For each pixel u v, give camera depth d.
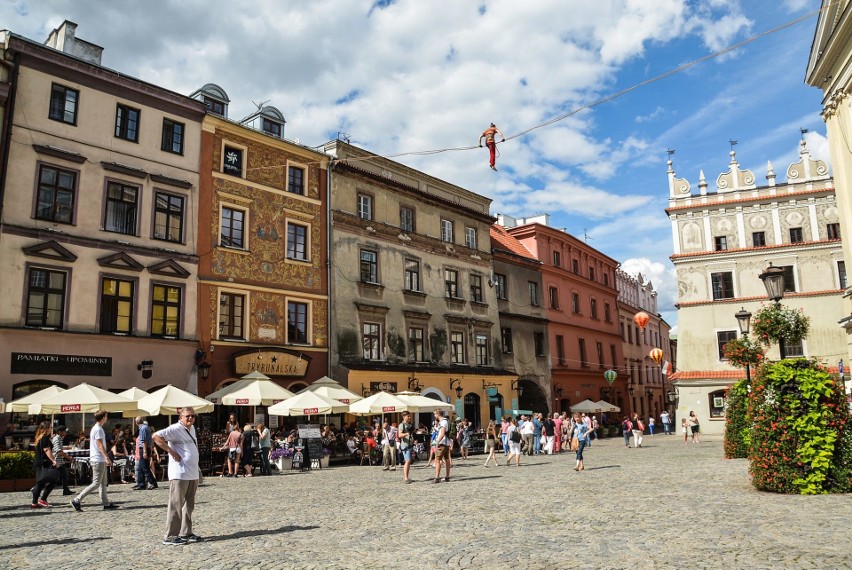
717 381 45.09
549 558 8.22
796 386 14.16
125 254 24.70
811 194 45.38
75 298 23.25
